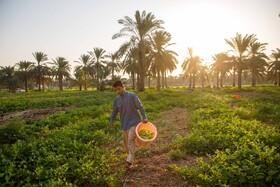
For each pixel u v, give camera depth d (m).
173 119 11.55
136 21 29.80
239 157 4.77
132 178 4.77
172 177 4.74
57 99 23.72
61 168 4.62
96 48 54.69
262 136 6.27
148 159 5.78
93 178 4.44
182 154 5.82
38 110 16.14
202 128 8.20
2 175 4.42
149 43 30.14
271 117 10.42
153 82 113.19
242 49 38.03
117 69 55.59
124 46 29.91
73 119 11.12
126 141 5.64
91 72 58.72
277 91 31.03
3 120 12.44
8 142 7.30
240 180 3.99
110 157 5.72
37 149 6.10
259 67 38.66
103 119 10.37
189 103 17.38
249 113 11.18
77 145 6.25
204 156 5.85
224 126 7.75
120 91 5.30
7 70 65.81
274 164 4.34
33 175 4.61
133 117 5.34
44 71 61.12
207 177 4.32
